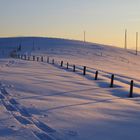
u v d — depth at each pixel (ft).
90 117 43.78
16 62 168.96
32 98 57.41
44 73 111.86
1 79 83.71
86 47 456.45
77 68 155.94
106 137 34.14
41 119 41.01
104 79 105.91
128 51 467.52
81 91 72.64
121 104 57.52
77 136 33.81
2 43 519.60
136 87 96.32
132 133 36.37
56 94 64.80
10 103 51.52
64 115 44.11
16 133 33.58
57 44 484.74
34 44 487.20
